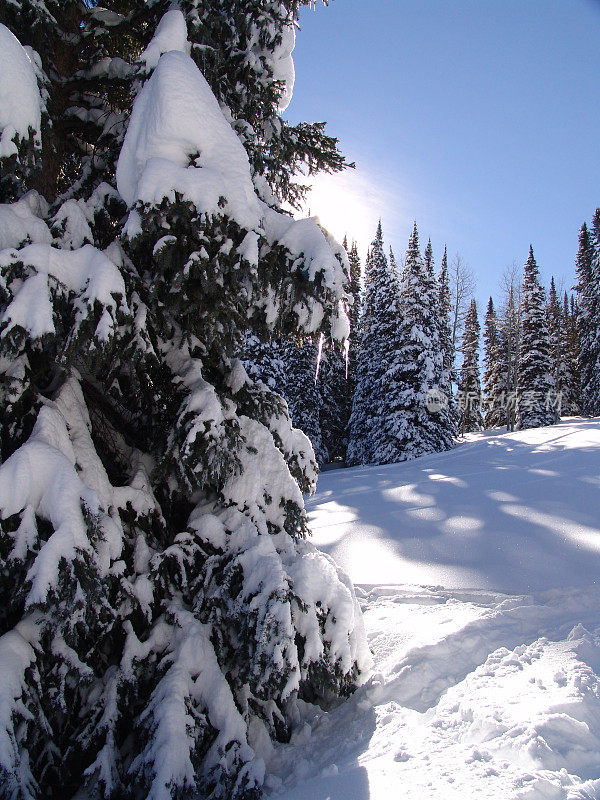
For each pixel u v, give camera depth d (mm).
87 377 3850
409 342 27844
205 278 3010
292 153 5301
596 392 33375
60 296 2857
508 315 40062
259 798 2623
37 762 2549
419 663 3811
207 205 2857
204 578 3314
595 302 34094
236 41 4512
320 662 3270
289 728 3494
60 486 2666
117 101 4688
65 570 2477
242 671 3072
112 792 2527
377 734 3131
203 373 4121
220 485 3658
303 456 4551
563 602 4812
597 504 8539
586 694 2949
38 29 3693
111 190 3629
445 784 2342
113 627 3057
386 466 23203
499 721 2797
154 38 3533
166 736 2588
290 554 3705
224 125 3117
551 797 2143
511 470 13672
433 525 8578
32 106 2896
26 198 3426
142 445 3932
